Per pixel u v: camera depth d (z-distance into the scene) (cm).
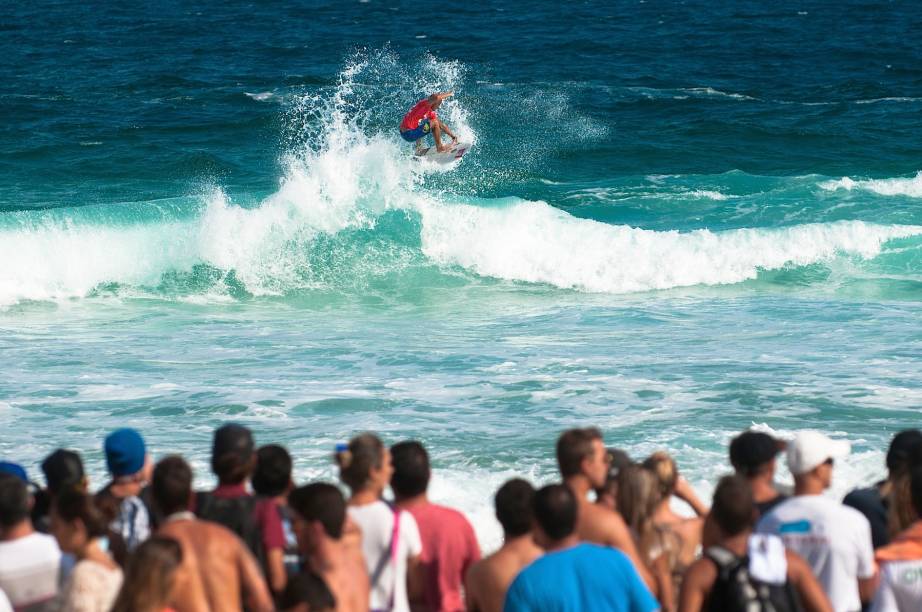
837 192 10519
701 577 1770
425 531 2092
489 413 4425
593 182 11588
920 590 1856
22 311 6956
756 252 8106
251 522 2011
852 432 4112
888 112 15375
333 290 7706
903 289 7456
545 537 1817
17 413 4441
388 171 8494
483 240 8194
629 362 5309
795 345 5675
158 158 12506
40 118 14550
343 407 4525
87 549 1858
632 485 2097
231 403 4584
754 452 2202
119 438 2091
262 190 11206
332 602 1680
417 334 6194
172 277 7700
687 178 11644
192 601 1828
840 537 1955
